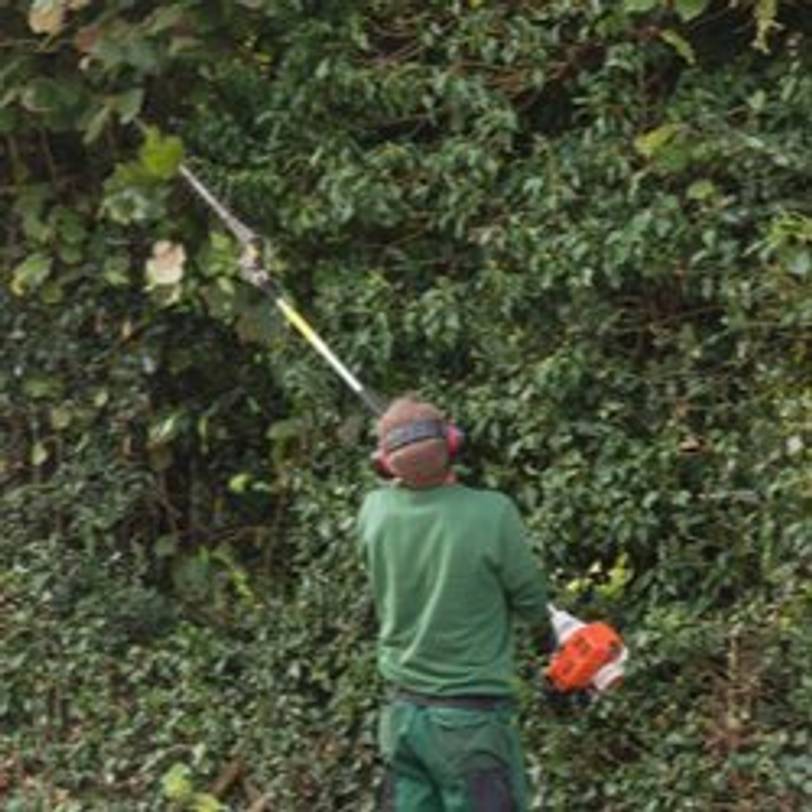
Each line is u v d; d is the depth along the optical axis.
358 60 14.12
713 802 12.67
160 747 14.77
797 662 12.48
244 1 14.19
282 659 14.45
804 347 12.70
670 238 12.92
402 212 13.98
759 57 13.25
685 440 13.08
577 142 13.41
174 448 15.94
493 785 11.59
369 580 12.88
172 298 14.96
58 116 15.32
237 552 15.66
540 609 11.91
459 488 11.91
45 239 15.69
